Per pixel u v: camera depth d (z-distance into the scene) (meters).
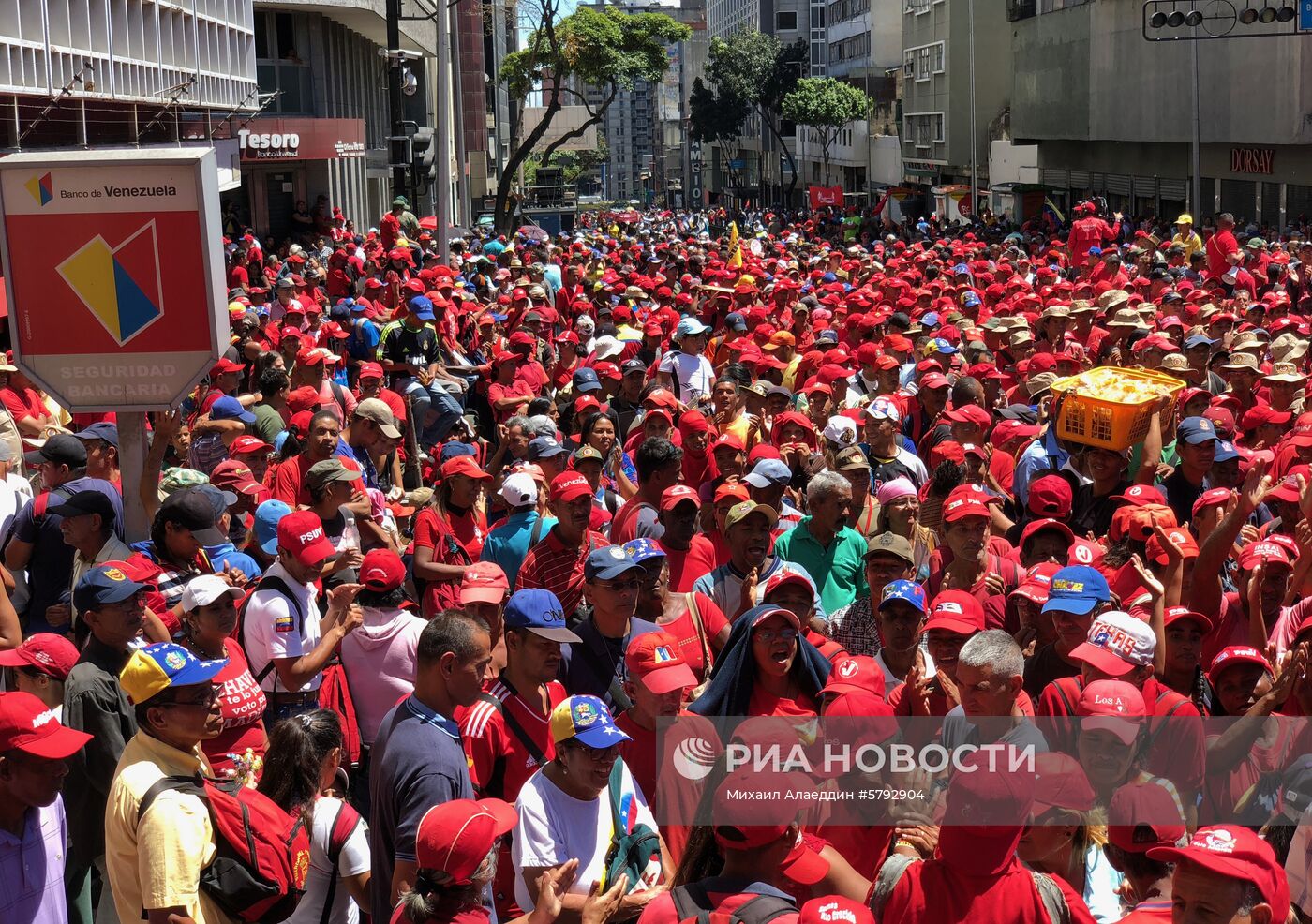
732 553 7.86
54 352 8.02
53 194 7.87
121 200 7.88
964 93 74.94
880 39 97.00
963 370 15.04
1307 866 5.14
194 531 7.26
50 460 8.66
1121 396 9.90
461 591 7.39
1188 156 47.06
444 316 18.22
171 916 4.88
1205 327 17.45
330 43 44.75
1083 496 10.16
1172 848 4.38
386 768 5.16
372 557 7.05
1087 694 5.37
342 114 47.06
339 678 6.97
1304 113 36.56
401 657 7.02
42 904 5.14
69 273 7.95
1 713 4.97
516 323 20.28
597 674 6.53
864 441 11.68
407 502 11.03
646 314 21.12
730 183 159.25
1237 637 7.74
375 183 58.28
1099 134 52.84
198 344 8.05
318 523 6.96
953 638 6.19
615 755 5.18
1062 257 30.95
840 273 30.16
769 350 16.08
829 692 5.62
